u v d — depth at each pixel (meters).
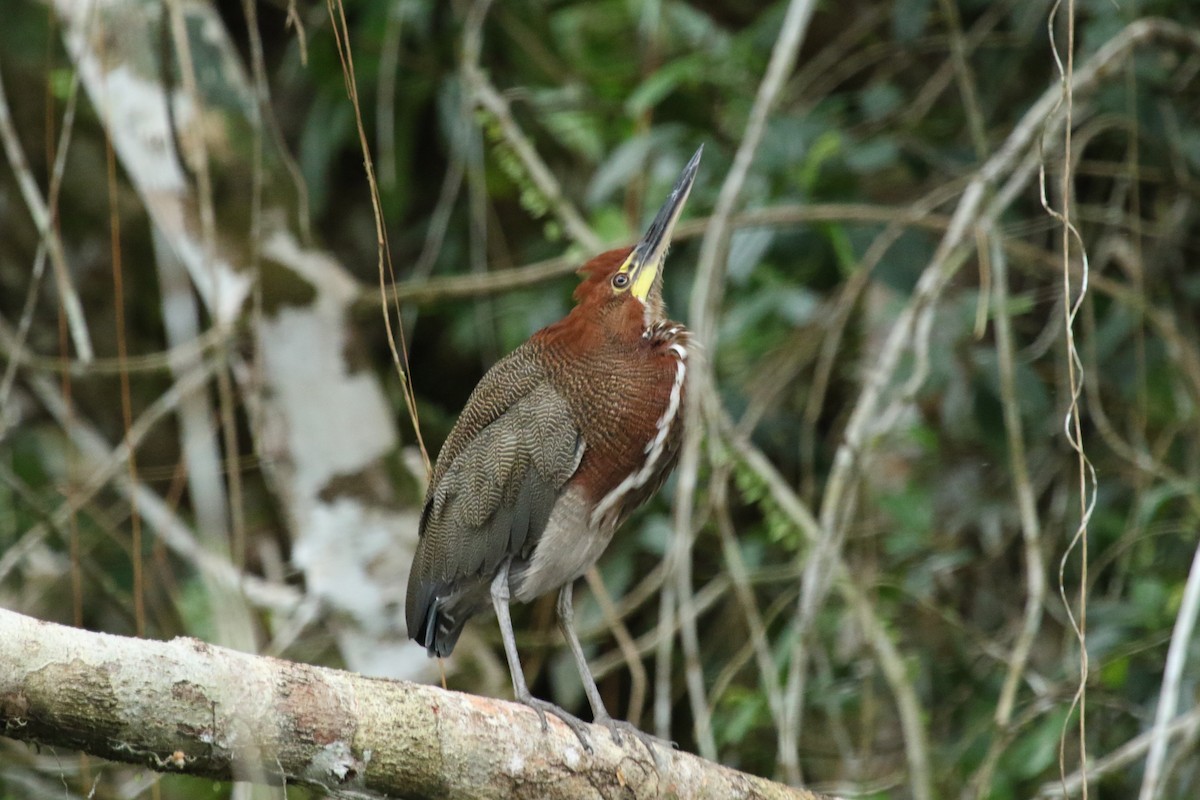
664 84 12.81
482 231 12.94
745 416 12.30
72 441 11.59
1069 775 10.55
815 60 13.84
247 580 12.43
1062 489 12.39
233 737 6.16
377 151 14.54
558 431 9.04
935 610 11.42
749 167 10.68
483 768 6.95
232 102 12.26
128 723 5.99
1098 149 13.67
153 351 14.84
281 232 12.23
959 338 12.41
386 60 12.58
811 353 12.66
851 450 10.08
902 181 14.05
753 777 7.98
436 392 15.53
